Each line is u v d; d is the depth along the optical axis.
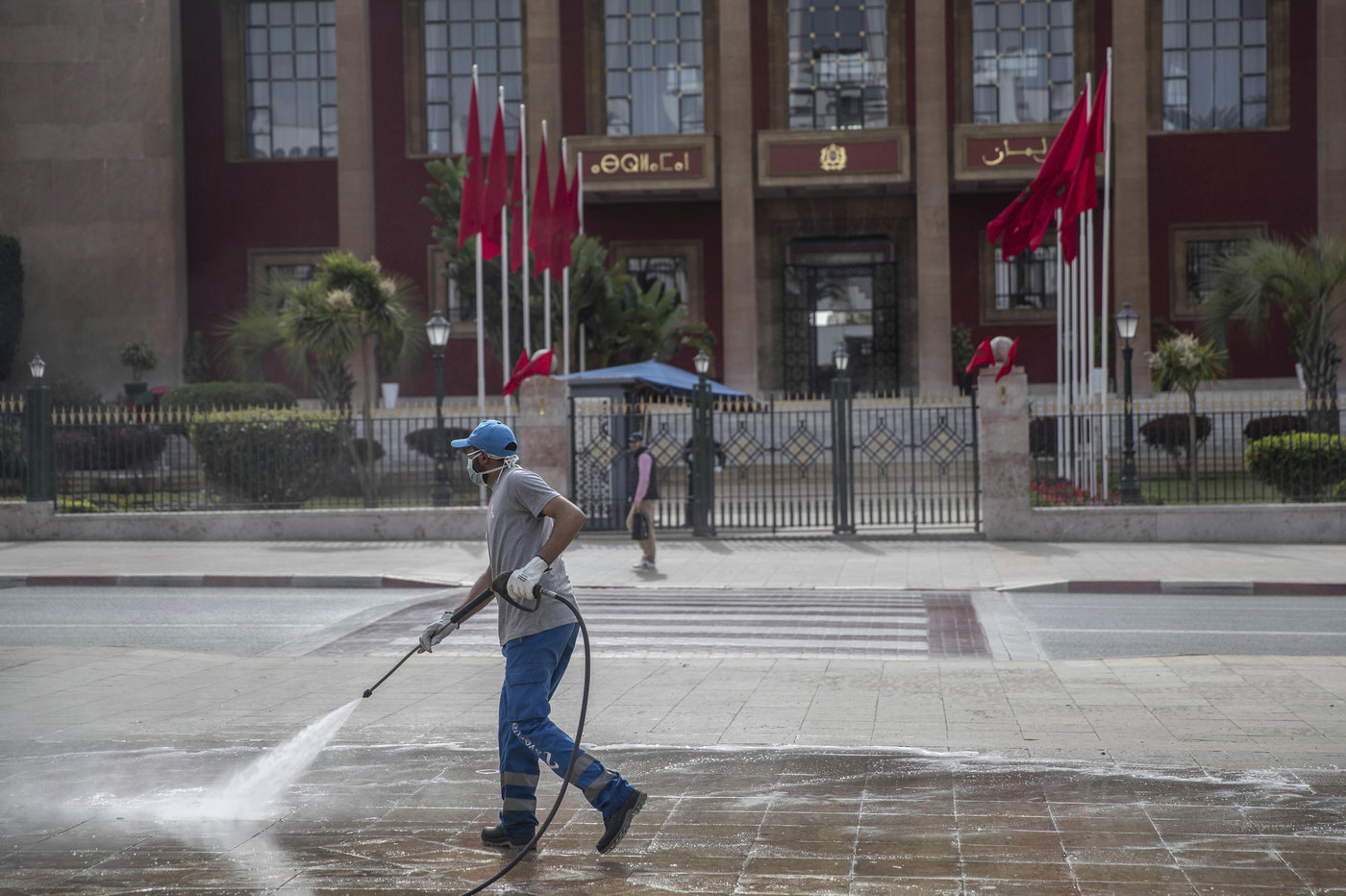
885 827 4.58
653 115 36.09
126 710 7.09
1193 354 22.78
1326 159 33.28
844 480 19.16
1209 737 6.07
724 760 5.71
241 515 19.27
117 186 35.25
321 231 36.56
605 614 11.92
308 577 14.76
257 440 21.30
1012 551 17.08
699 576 15.06
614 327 30.86
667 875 4.05
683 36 35.97
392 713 6.94
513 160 35.91
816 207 36.03
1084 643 10.00
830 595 13.52
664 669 8.39
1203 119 34.81
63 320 35.19
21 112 35.31
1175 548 17.14
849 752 5.86
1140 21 32.75
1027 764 5.56
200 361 34.72
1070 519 18.12
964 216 35.34
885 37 35.62
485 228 24.11
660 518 20.81
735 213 33.16
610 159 33.59
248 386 30.78
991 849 4.29
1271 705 6.87
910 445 19.66
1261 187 34.34
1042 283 35.19
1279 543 17.58
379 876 4.09
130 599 13.50
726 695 7.42
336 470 21.78
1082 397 22.69
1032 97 35.34
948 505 19.70
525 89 35.09
